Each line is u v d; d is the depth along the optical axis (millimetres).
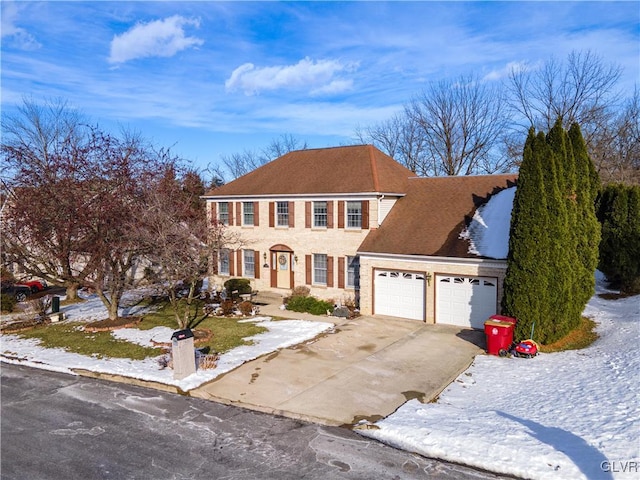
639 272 22344
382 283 21000
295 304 22156
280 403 11609
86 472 8648
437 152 43281
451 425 9977
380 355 15398
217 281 29109
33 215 18531
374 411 11055
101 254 19500
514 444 8898
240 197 27516
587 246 18094
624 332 16000
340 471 8469
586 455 8266
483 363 14516
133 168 21109
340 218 23641
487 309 18375
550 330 15773
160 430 10336
